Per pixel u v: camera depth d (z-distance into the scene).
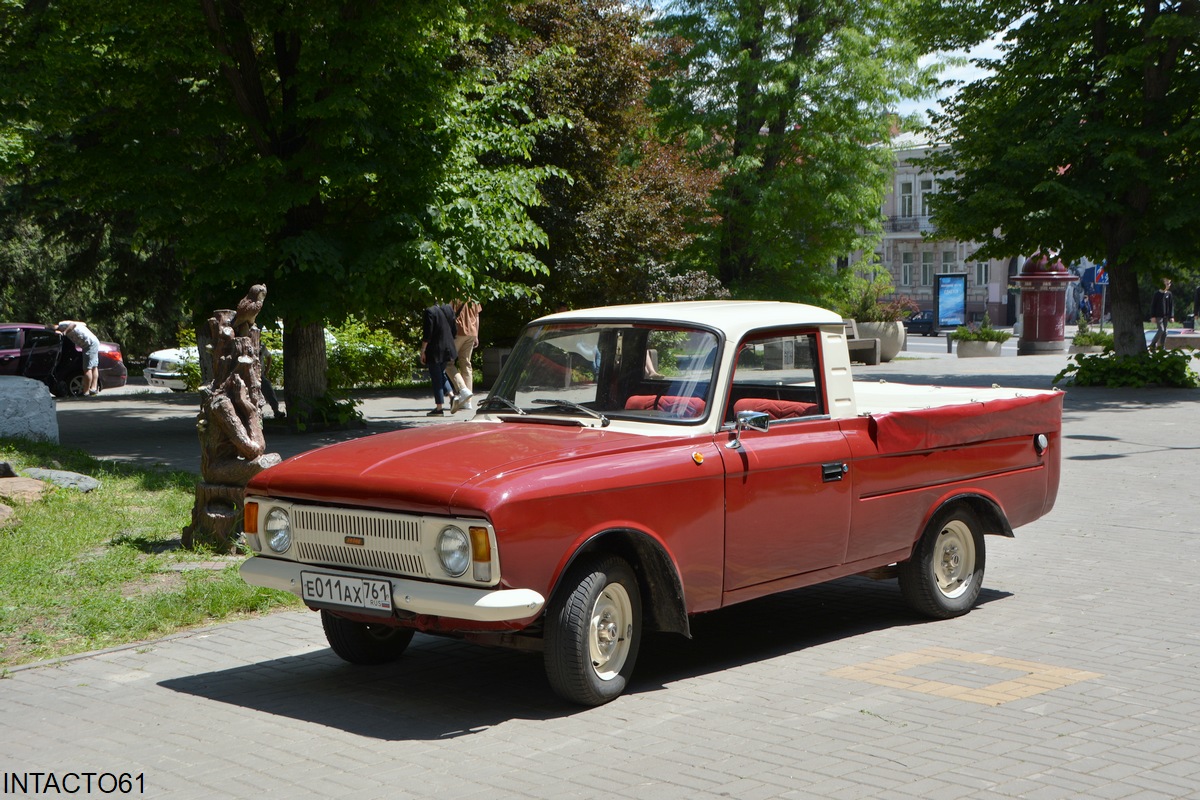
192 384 27.06
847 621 7.50
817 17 36.75
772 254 37.44
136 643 6.92
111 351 27.48
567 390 6.63
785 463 6.44
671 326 6.50
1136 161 24.41
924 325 67.56
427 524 5.34
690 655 6.70
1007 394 8.34
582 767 4.81
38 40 15.77
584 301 28.14
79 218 33.00
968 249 81.06
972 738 5.11
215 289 16.39
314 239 15.90
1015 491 7.95
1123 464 14.58
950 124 27.95
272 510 5.99
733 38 36.75
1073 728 5.25
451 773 4.76
